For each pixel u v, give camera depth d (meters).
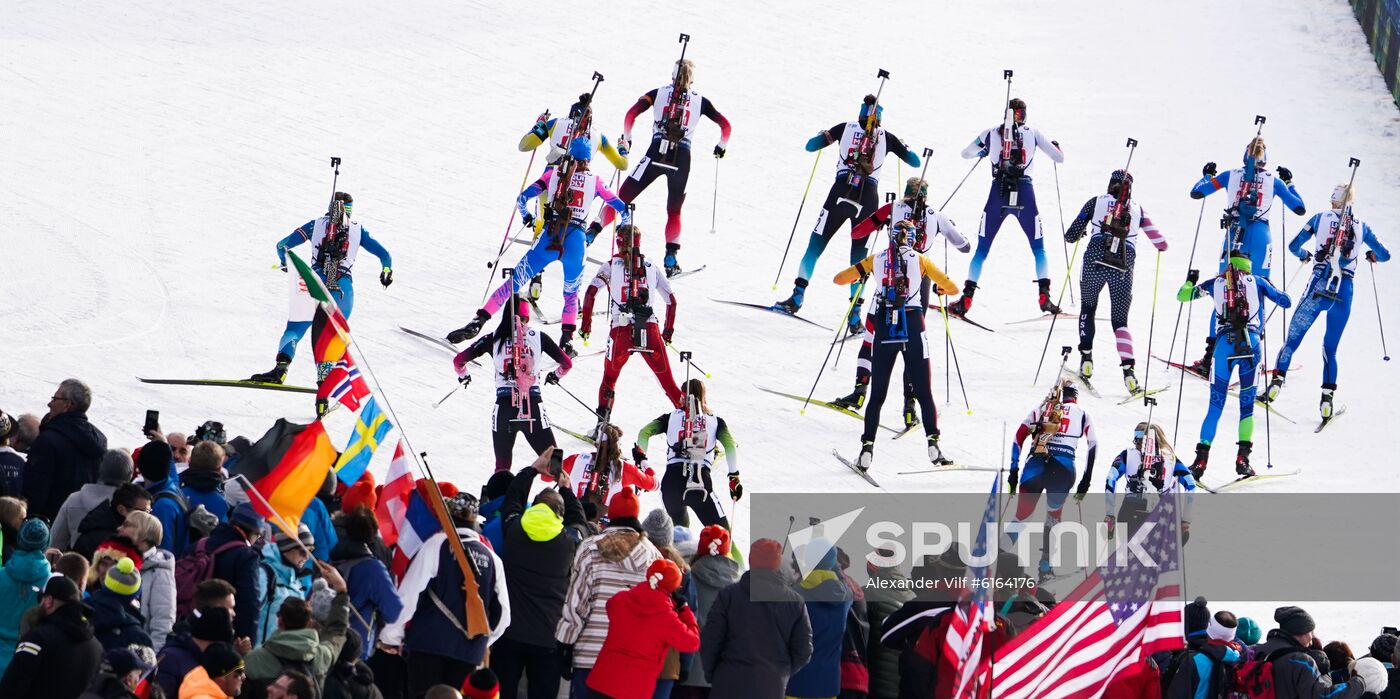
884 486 49.84
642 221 73.69
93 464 33.72
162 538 29.44
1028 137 63.88
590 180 55.31
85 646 24.55
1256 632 34.28
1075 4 117.38
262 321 56.69
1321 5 117.31
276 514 28.08
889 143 62.31
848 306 66.12
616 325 49.62
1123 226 59.12
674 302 50.19
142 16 96.75
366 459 30.67
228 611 24.78
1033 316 67.56
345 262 51.16
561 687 32.94
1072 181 86.75
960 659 27.95
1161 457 46.25
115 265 60.25
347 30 98.81
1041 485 47.06
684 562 30.77
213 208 68.19
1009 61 105.38
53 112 78.62
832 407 55.69
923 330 50.91
